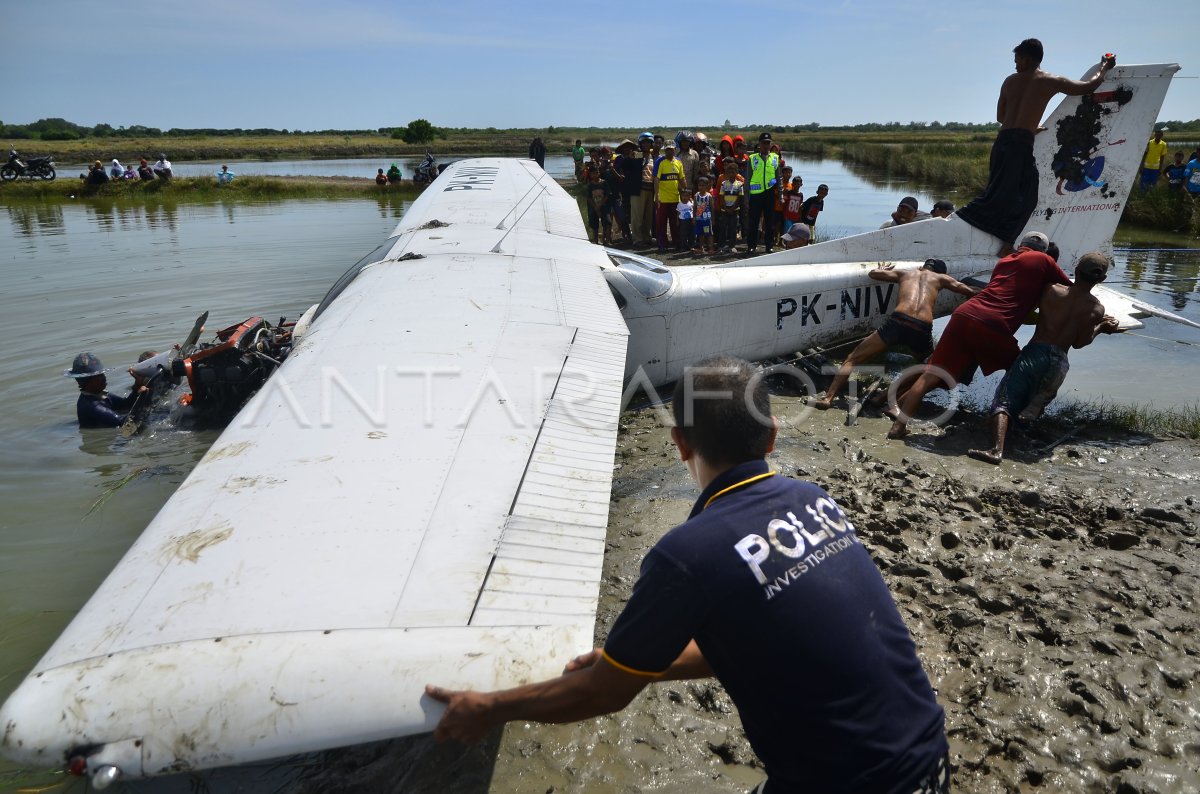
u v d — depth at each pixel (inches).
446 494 102.8
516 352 156.2
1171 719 117.2
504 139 3321.9
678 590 63.5
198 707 71.1
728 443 71.6
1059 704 120.6
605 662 65.7
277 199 1011.9
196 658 74.3
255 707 71.2
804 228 393.4
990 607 145.1
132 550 93.5
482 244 242.4
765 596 63.1
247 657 74.2
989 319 237.9
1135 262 504.4
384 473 107.1
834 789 63.4
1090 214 306.2
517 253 237.8
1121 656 130.5
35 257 536.4
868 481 201.0
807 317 279.7
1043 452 225.9
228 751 70.3
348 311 176.9
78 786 109.4
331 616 79.4
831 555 67.5
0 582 161.2
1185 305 392.5
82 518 189.2
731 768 109.7
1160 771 107.5
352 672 73.2
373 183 1219.9
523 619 80.7
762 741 67.2
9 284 437.7
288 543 91.4
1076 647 133.2
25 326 348.2
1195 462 216.7
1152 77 287.0
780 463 211.9
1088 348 340.8
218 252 553.3
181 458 224.1
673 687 125.1
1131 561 162.1
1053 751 112.2
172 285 432.8
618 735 115.6
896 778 62.5
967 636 137.3
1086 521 181.2
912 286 269.6
